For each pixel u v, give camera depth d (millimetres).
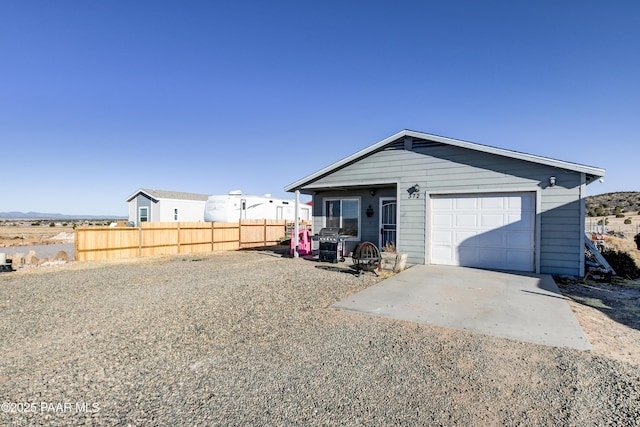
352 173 10617
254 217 22375
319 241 10844
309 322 4492
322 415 2334
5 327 4434
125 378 2939
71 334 4129
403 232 9758
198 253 15039
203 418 2309
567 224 7738
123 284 7387
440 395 2602
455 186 9023
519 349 3510
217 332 4137
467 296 5797
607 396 2568
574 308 5141
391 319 4578
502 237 8516
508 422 2244
